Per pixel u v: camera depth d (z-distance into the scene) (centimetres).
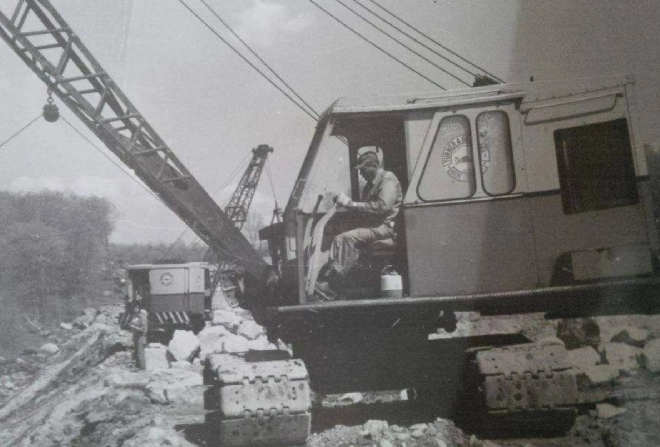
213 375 555
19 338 1617
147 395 832
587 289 542
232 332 1324
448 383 588
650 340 679
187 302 1285
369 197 586
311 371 589
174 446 572
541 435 522
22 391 1183
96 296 1859
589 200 557
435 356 593
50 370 1352
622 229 552
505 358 519
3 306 1673
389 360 591
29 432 804
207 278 1347
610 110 561
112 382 934
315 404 697
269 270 632
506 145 564
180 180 771
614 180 556
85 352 1405
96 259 1839
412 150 566
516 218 557
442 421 556
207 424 577
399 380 591
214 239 716
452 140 567
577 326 729
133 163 788
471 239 557
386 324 586
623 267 545
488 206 559
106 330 1507
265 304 620
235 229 716
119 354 1266
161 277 1287
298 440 514
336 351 590
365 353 591
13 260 1745
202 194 761
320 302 555
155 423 657
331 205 628
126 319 1309
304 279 565
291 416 508
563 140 563
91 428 745
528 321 816
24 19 814
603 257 546
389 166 634
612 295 557
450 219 560
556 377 513
